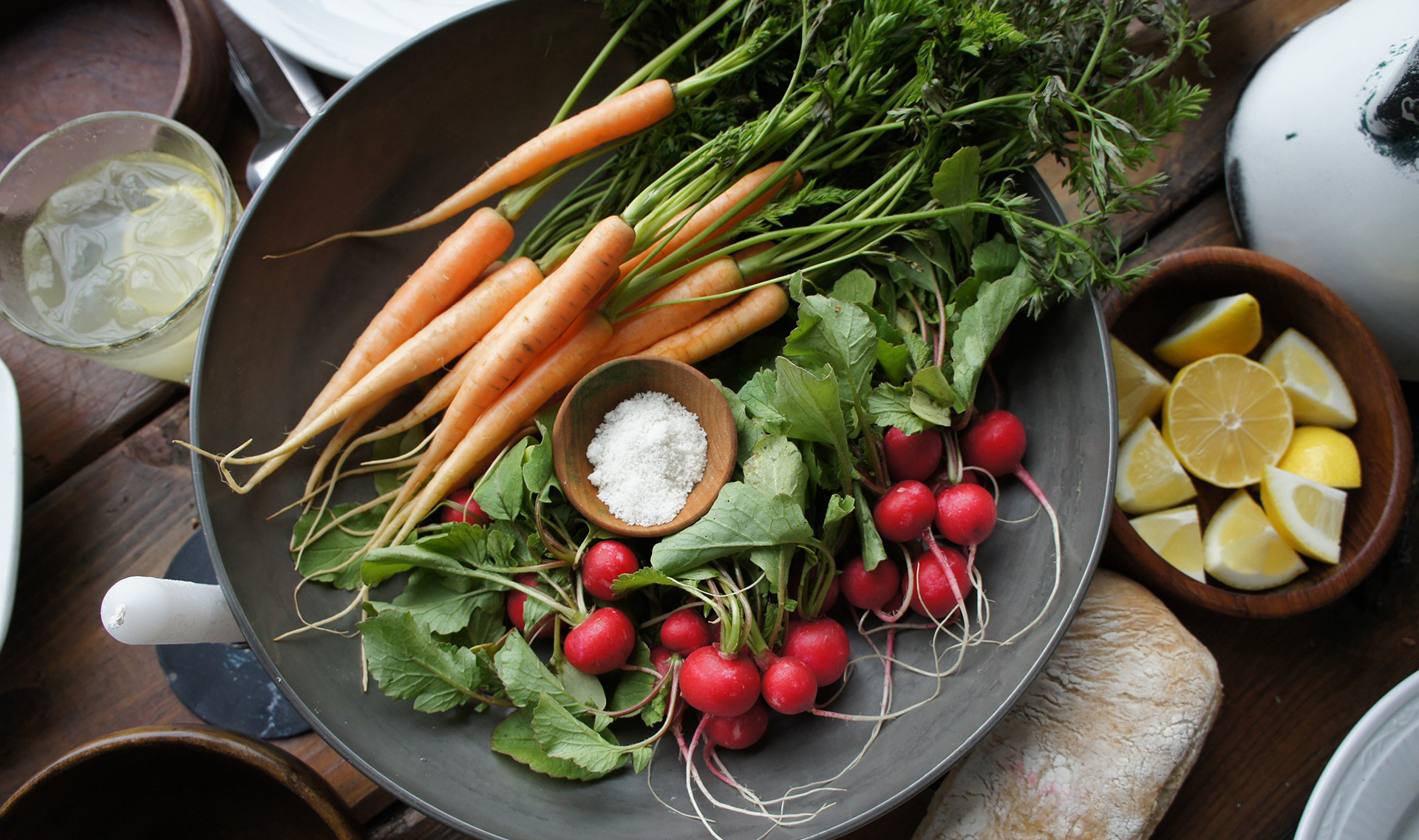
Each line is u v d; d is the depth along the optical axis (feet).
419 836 2.08
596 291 1.98
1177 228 2.29
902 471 1.98
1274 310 2.17
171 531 2.18
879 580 1.94
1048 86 1.85
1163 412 2.20
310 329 2.09
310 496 2.02
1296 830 2.07
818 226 1.97
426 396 2.10
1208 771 2.17
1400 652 2.19
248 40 2.29
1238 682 2.19
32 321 2.10
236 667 2.11
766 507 1.87
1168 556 2.16
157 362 2.10
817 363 1.94
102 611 1.86
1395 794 1.98
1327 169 2.07
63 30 2.29
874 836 2.11
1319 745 2.17
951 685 1.97
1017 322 2.09
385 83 2.02
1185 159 2.30
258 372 2.04
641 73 2.04
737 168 2.01
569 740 1.87
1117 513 2.04
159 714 2.11
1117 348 2.17
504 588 1.98
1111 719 2.04
